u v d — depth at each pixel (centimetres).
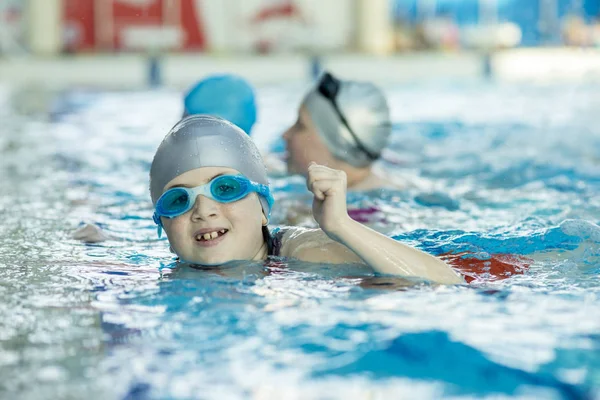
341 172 227
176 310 193
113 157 527
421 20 1655
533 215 329
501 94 1048
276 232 260
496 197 374
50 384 151
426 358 163
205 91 379
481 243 266
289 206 340
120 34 1577
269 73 1354
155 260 249
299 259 238
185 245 231
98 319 188
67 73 1320
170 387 150
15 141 616
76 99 1005
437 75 1390
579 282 219
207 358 164
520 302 199
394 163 488
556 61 1436
